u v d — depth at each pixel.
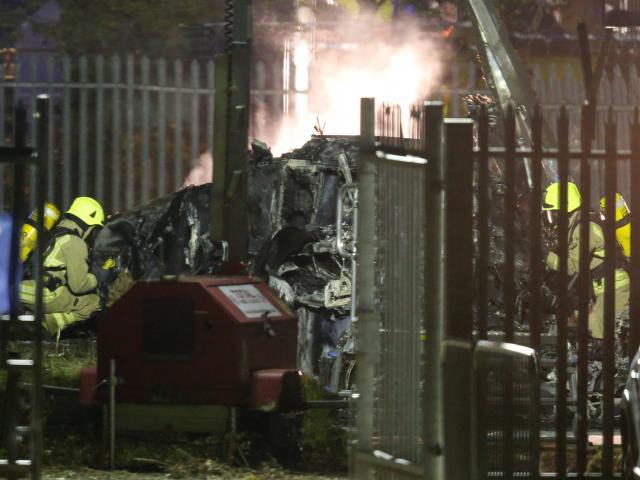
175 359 32.03
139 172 65.81
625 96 62.81
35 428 27.77
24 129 27.61
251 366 32.28
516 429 24.16
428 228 24.12
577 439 29.30
